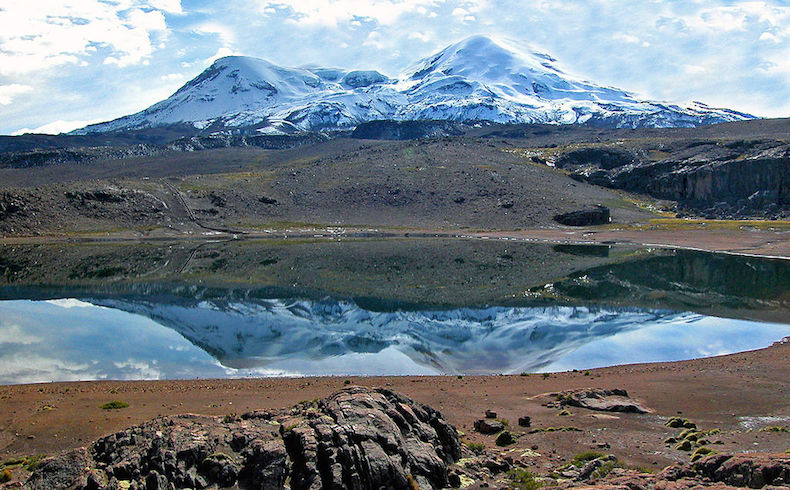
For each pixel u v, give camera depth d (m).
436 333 47.22
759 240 119.00
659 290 68.06
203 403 28.06
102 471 15.88
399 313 54.81
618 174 199.88
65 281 75.06
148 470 15.67
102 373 36.00
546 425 25.03
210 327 49.16
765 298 63.81
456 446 19.66
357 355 40.59
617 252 106.69
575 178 199.62
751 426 24.47
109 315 54.31
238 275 79.19
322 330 48.09
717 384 31.81
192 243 124.62
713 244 115.69
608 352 42.22
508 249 110.75
